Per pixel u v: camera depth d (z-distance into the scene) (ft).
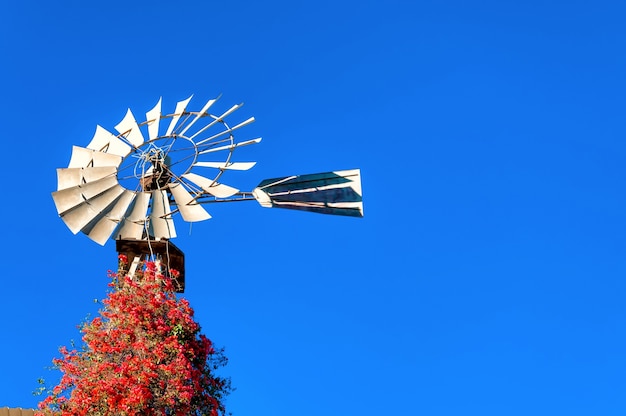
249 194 71.20
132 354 59.47
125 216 67.00
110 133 72.79
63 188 66.95
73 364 58.85
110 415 56.44
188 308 63.21
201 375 61.46
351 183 73.61
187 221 67.62
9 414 57.82
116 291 63.26
